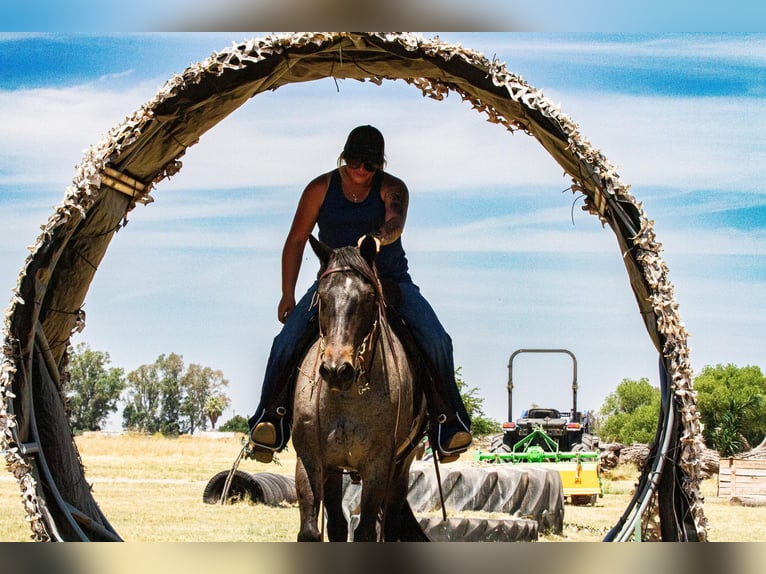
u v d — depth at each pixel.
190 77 7.30
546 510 12.34
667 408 7.07
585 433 19.38
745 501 17.03
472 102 7.78
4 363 6.84
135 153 7.61
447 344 7.50
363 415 6.63
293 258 7.77
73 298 8.07
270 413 7.09
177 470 21.89
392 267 7.65
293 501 14.95
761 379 45.16
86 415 68.50
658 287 6.91
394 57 7.46
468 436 7.43
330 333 6.17
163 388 70.75
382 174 7.64
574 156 7.20
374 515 6.67
